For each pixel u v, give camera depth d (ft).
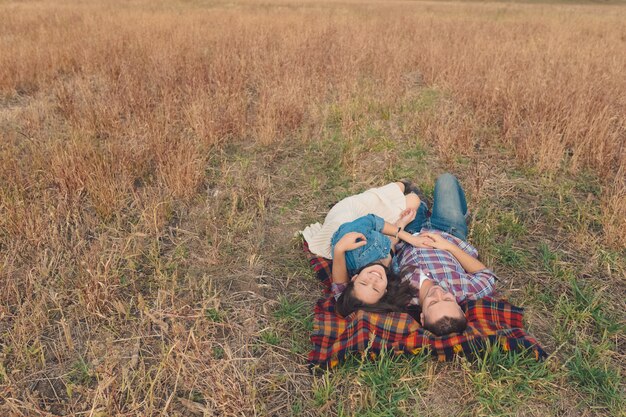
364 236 10.44
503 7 89.40
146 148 16.60
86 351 9.32
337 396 8.52
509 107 20.44
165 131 17.53
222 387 7.86
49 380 8.70
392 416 8.03
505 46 31.94
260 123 19.26
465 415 8.18
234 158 17.74
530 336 9.22
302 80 23.72
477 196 14.61
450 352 9.01
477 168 15.61
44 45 31.96
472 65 27.40
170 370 8.74
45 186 14.66
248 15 51.44
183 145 16.44
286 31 36.88
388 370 8.86
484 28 43.55
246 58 29.09
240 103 21.43
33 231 12.10
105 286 10.14
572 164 16.52
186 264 11.98
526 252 12.50
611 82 23.89
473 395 8.41
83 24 41.65
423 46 32.60
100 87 24.73
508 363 8.87
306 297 11.11
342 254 10.38
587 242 12.50
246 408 7.92
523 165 16.65
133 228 12.70
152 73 25.11
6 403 8.04
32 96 24.20
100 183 13.97
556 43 34.19
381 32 38.68
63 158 15.02
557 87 21.61
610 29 46.16
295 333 9.92
